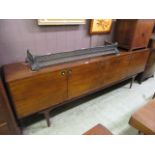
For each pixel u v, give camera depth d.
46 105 1.52
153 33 2.60
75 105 2.06
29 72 1.31
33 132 1.61
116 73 2.05
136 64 2.29
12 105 1.32
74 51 1.62
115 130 1.68
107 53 1.86
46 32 1.61
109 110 1.99
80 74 1.60
